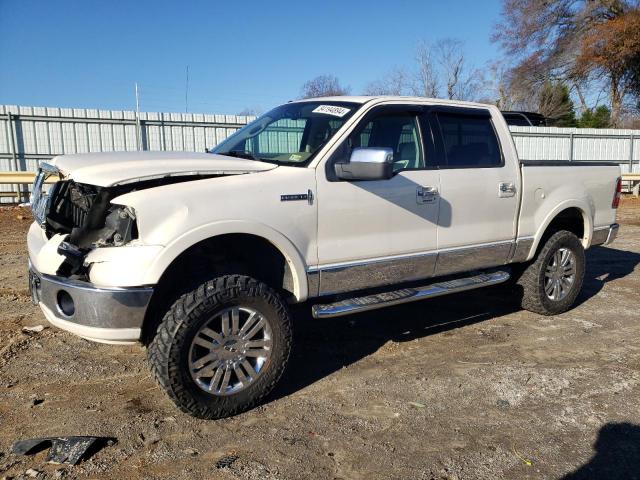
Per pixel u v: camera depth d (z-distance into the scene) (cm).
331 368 447
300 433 349
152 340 348
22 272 730
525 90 3784
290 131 457
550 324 564
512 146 530
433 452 329
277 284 406
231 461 317
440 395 402
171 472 306
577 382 425
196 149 1789
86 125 1656
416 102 471
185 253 357
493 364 459
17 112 1576
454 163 484
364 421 364
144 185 351
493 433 351
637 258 898
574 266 596
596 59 3148
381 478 304
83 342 486
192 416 359
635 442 342
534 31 3559
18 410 369
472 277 515
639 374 441
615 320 578
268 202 371
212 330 352
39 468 305
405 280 457
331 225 403
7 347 467
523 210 535
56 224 370
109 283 327
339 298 431
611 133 2266
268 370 375
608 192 628
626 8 3177
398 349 489
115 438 338
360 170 385
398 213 438
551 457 326
